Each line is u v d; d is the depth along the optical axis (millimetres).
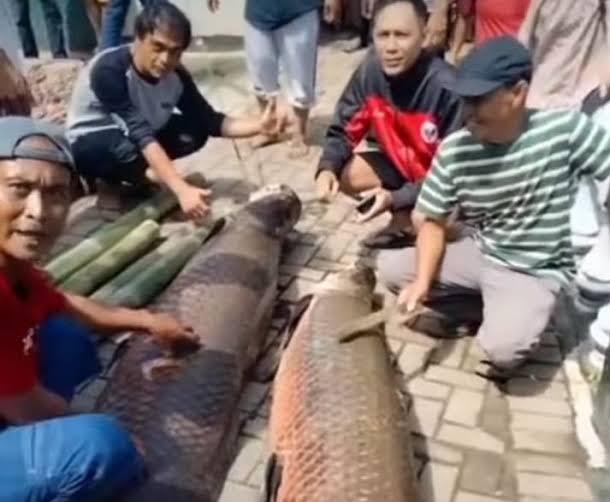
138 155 5199
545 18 5031
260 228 4594
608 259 4156
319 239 5043
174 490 3072
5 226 2453
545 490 3395
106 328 3295
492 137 3658
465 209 3922
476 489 3402
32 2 7871
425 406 3818
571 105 5129
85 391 3818
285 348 3791
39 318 2791
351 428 3117
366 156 4781
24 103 4309
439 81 4398
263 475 3396
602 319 3877
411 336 4238
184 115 5402
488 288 3994
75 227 5156
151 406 3406
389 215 5199
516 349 3797
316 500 2877
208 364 3594
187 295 4016
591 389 3867
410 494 2883
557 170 3738
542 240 3881
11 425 2656
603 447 3574
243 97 7121
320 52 8180
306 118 6164
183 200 4828
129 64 5043
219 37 8094
